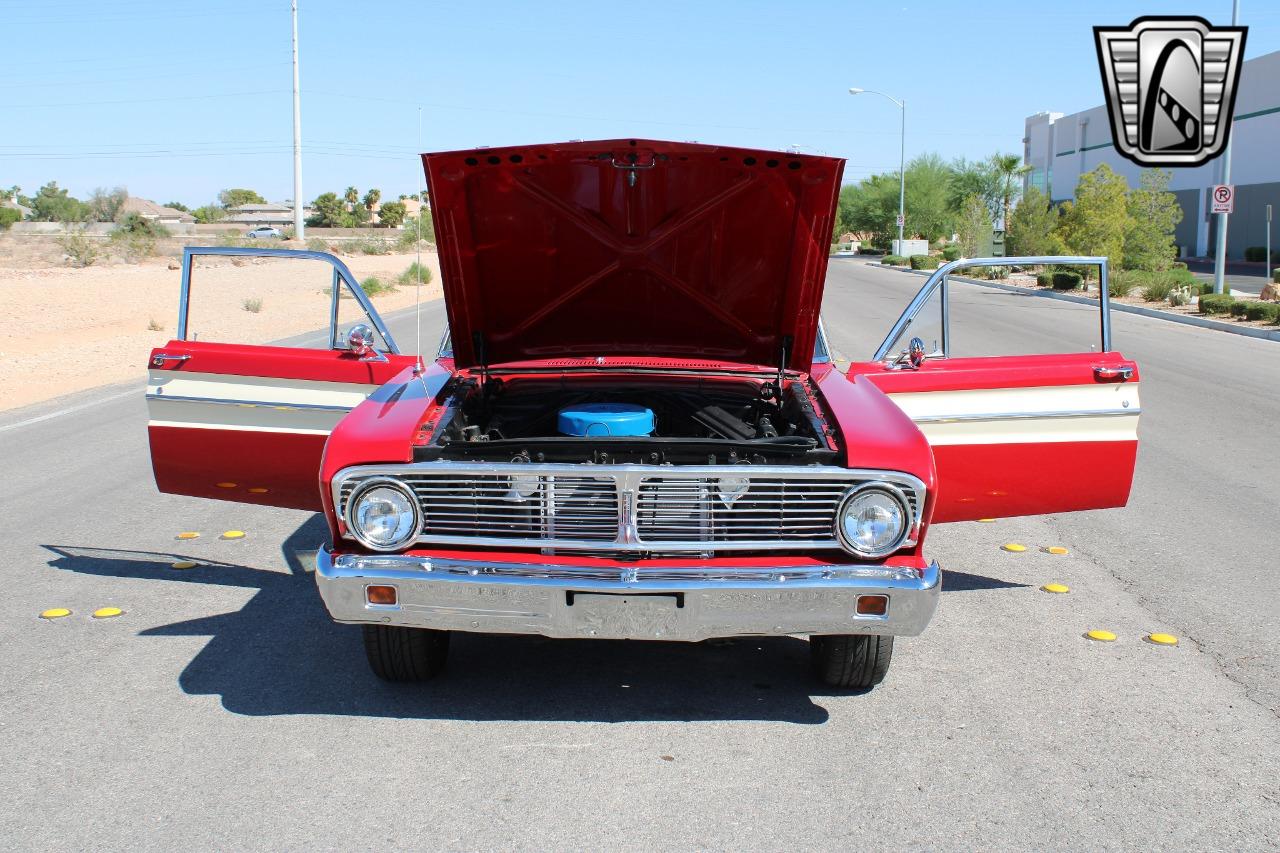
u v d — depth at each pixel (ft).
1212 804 11.60
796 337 17.13
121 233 211.61
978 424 16.28
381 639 14.06
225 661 15.55
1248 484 26.58
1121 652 15.97
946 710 13.99
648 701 14.29
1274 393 41.98
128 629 16.83
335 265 17.22
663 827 11.12
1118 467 16.53
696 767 12.44
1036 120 236.63
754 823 11.21
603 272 16.58
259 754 12.69
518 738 13.17
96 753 12.69
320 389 16.98
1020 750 12.86
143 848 10.68
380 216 414.62
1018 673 15.20
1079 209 103.81
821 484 12.66
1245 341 62.18
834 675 14.32
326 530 22.84
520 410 16.26
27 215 388.37
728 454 13.44
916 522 12.64
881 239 270.46
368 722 13.58
